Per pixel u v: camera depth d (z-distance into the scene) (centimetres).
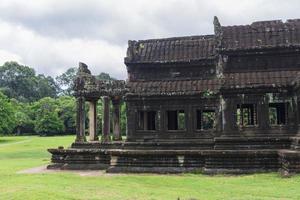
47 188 1981
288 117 2636
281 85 2623
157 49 3078
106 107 3105
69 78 19025
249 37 2806
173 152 2662
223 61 2794
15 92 15712
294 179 2112
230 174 2500
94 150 2970
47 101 10900
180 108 2916
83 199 1731
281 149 2570
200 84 2889
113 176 2541
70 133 10506
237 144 2670
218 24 2847
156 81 3011
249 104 2739
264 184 2036
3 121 8669
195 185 2097
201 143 2834
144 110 2970
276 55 2750
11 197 1775
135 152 2722
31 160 4088
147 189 1991
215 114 2847
